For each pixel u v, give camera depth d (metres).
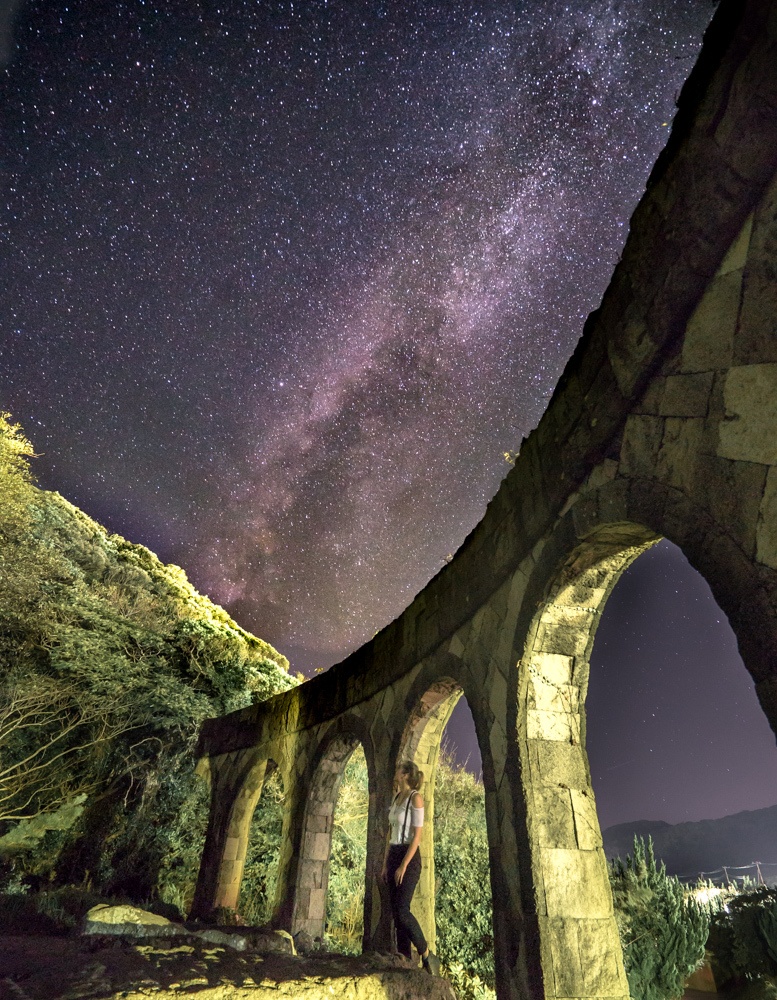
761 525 2.64
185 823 11.23
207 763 11.59
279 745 9.62
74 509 21.58
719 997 6.45
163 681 12.59
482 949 7.43
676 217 3.33
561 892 4.09
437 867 8.53
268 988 3.02
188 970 3.11
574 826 4.32
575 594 4.52
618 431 3.83
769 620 2.52
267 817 11.34
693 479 3.10
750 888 9.63
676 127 3.38
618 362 3.79
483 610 5.48
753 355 2.84
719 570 2.80
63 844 10.16
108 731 11.27
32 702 10.30
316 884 7.85
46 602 12.39
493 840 4.65
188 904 10.61
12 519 14.19
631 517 3.52
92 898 7.21
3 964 3.13
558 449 4.49
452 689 6.28
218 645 16.19
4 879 8.29
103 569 18.25
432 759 6.55
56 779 10.32
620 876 6.35
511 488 5.32
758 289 2.85
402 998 3.40
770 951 6.12
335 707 8.34
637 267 3.69
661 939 5.82
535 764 4.43
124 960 3.16
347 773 11.30
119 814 10.87
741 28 2.89
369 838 6.65
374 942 5.99
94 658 11.71
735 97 2.93
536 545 4.75
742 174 2.89
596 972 3.90
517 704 4.58
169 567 22.64
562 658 4.73
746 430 2.82
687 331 3.29
